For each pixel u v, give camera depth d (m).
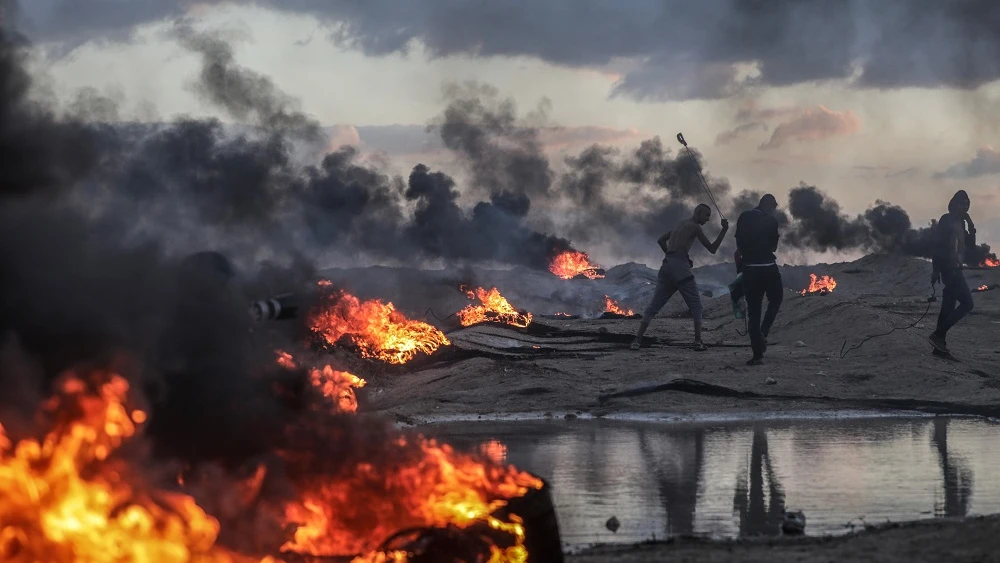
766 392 19.19
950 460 12.20
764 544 7.59
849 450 13.09
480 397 19.22
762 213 22.09
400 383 21.56
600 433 15.09
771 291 21.98
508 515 6.45
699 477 11.10
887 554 6.84
